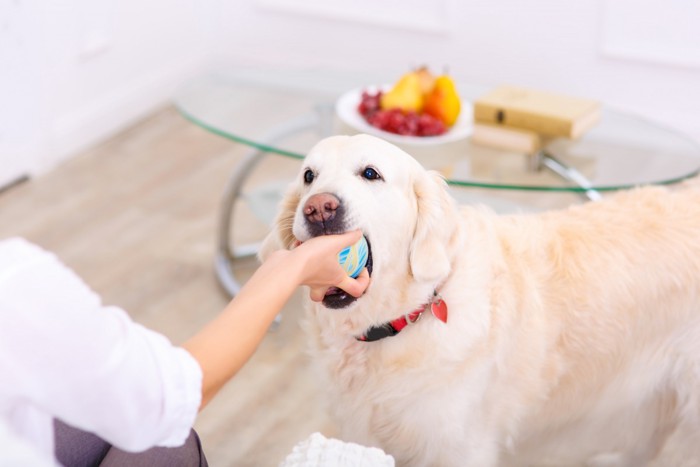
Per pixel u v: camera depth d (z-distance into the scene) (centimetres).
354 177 145
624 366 178
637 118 284
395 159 148
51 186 357
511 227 176
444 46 428
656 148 262
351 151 146
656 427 196
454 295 157
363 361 162
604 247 174
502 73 423
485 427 166
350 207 139
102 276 295
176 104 284
